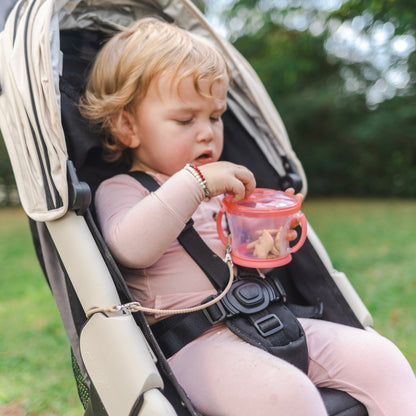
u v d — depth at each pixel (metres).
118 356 0.92
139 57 1.26
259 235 1.14
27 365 2.19
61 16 1.29
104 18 1.44
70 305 1.03
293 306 1.34
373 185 10.91
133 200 1.23
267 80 10.40
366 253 4.36
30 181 1.05
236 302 1.16
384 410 1.07
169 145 1.26
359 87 10.45
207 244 1.28
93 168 1.40
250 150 1.52
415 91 10.07
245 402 0.97
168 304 1.17
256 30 10.29
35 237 1.25
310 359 1.19
